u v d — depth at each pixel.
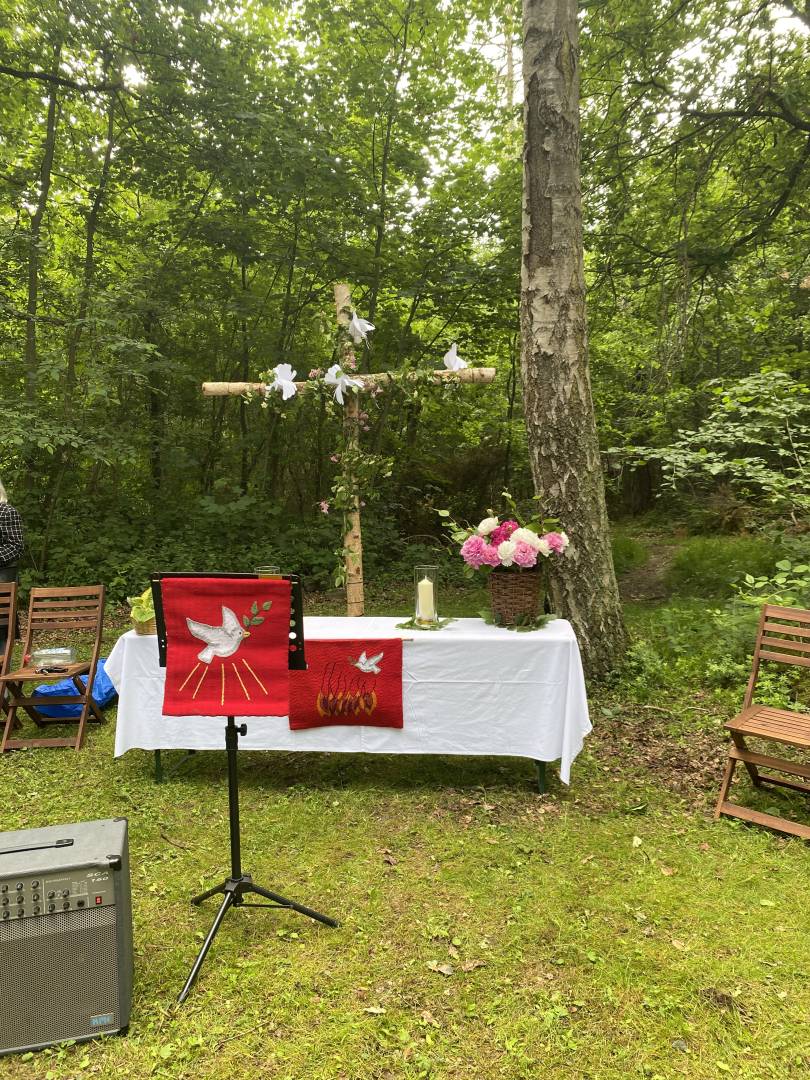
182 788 3.54
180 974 2.22
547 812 3.26
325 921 2.43
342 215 9.05
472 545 3.60
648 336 9.56
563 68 4.45
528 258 4.61
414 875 2.75
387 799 3.42
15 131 8.56
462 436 11.57
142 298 8.36
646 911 2.50
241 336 9.77
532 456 4.75
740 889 2.63
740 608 5.33
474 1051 1.90
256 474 10.62
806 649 3.27
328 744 3.44
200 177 9.21
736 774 3.56
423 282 9.35
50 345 7.78
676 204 8.10
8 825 3.15
